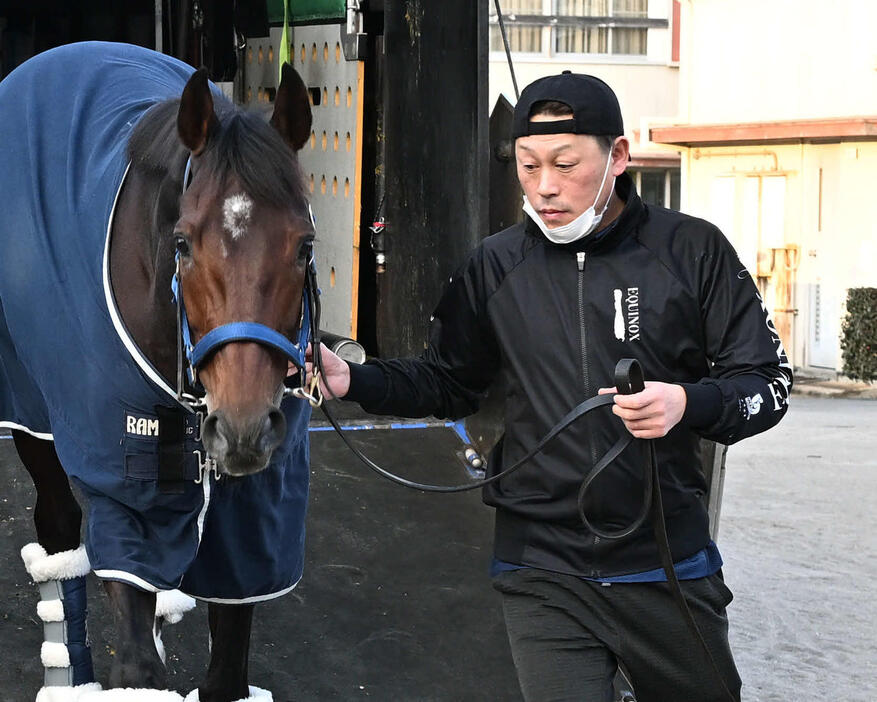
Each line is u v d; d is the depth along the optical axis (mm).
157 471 2809
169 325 2689
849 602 5891
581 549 2652
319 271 5719
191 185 2457
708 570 2701
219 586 3031
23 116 3211
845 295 17328
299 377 2684
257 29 5934
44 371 2951
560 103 2523
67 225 2918
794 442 11211
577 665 2662
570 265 2672
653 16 22875
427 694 3773
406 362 2857
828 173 17703
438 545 4379
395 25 5125
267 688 3730
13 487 4402
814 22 18109
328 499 4504
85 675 3568
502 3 22328
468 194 4676
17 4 6625
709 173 19312
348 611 4062
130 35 6766
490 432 4797
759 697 4645
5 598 3984
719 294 2627
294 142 2639
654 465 2492
